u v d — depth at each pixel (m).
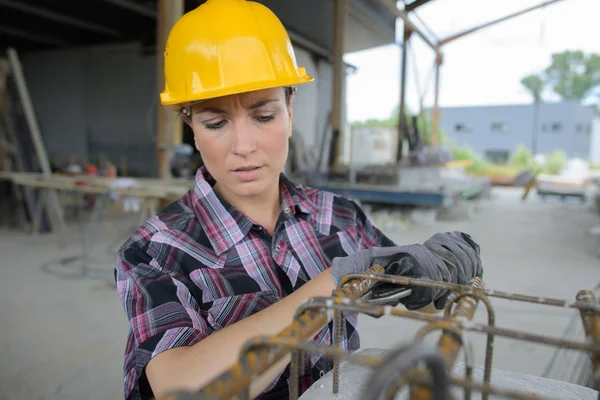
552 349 2.65
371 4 10.46
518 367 2.46
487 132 25.42
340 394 0.59
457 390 0.59
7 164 6.40
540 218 8.36
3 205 6.74
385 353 0.73
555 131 24.73
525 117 24.75
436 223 7.48
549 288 3.91
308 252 0.90
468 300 0.51
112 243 5.39
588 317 0.46
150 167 11.66
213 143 0.77
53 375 2.37
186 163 6.22
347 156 12.55
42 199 5.98
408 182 8.53
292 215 0.92
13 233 5.98
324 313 0.46
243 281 0.82
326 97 13.03
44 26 11.13
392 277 0.59
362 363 0.32
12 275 4.06
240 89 0.72
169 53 0.80
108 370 2.43
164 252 0.81
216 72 0.73
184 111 0.82
